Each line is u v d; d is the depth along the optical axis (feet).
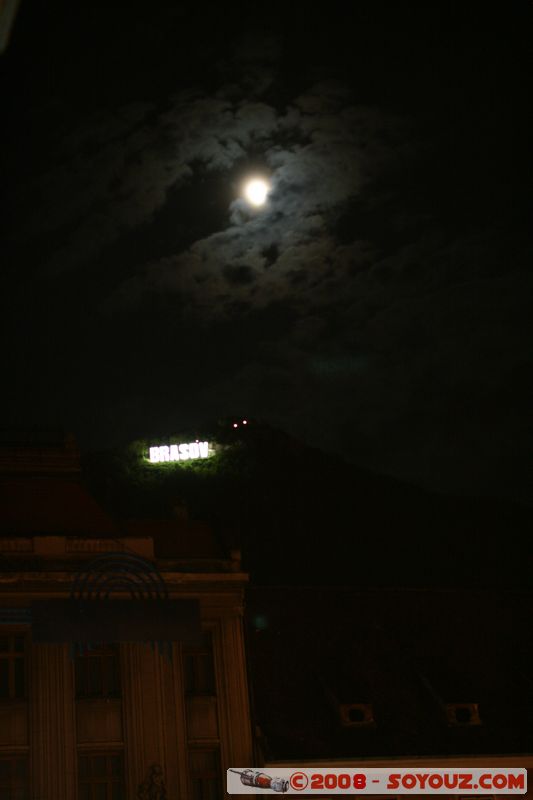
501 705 120.67
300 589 129.49
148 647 113.70
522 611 136.15
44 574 112.27
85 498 124.77
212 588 117.60
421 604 133.08
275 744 109.40
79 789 106.63
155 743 109.60
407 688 120.37
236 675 114.83
